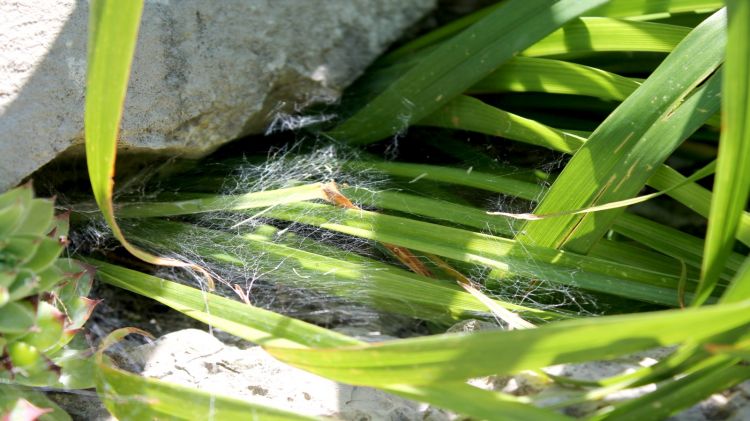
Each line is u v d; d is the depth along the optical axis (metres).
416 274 0.97
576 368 0.94
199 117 1.01
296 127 1.06
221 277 1.00
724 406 0.92
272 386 0.94
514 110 1.06
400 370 0.88
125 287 0.97
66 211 0.98
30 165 0.97
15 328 0.92
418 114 1.03
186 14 1.00
